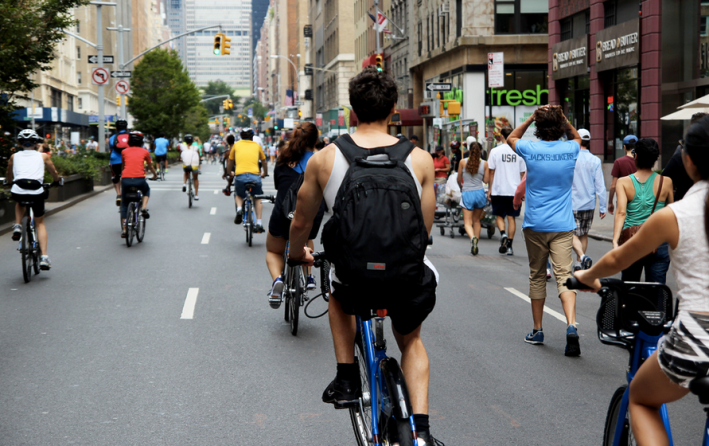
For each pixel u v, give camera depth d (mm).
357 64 87312
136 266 13734
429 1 53281
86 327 9078
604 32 31219
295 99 157250
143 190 16688
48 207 23797
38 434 5633
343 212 3785
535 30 44469
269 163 75938
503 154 15633
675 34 26609
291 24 182500
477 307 10562
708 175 3297
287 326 9305
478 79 44656
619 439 4117
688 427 5957
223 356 7879
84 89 95875
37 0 20406
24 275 12008
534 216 8203
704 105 15188
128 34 134125
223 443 5500
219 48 44875
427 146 51406
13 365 7465
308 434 5695
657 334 3988
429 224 4234
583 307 10797
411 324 4109
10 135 20797
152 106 73875
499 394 6695
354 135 4254
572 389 6852
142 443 5477
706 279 3254
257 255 15273
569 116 36438
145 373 7238
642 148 8711
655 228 3348
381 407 4062
